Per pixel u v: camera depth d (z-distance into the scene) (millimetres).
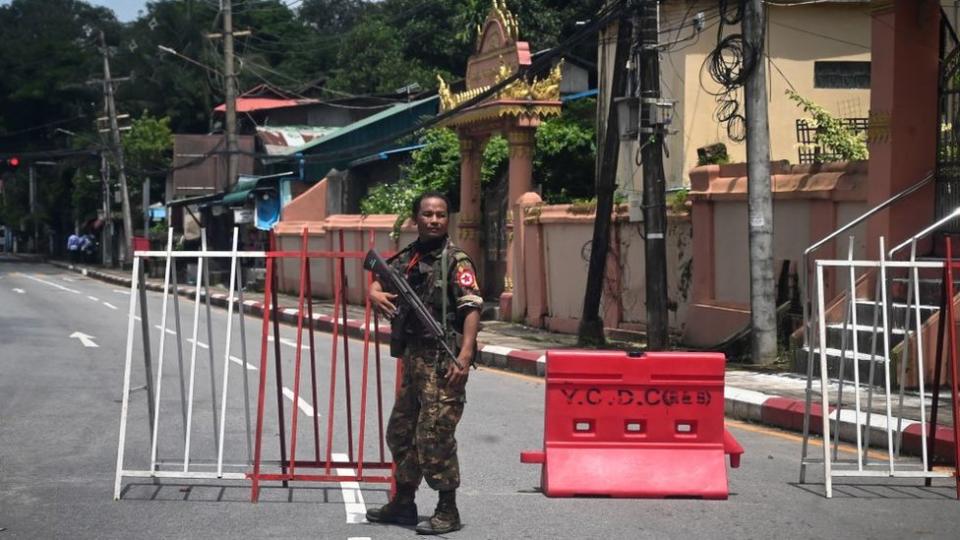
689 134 22438
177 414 11852
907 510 7832
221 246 49719
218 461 7922
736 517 7562
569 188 26125
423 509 7750
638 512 7680
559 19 38188
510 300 23609
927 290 13945
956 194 14500
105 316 26750
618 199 20812
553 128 25703
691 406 8266
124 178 56094
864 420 10805
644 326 19219
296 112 50625
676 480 8141
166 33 70688
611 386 8258
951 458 9734
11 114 74625
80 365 16312
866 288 14742
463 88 38156
